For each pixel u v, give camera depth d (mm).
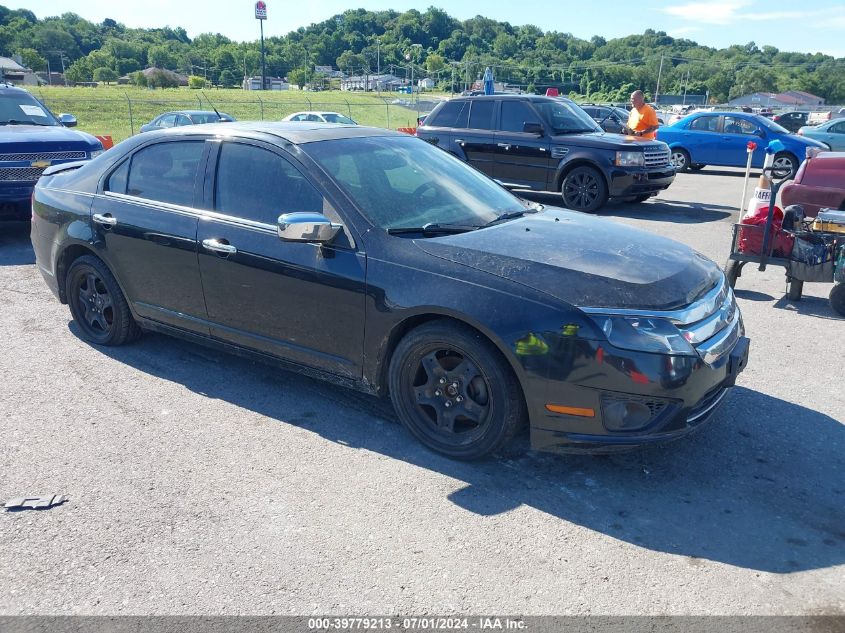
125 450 3600
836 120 19391
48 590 2592
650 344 3045
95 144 8562
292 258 3762
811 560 2777
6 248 8203
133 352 4922
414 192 4020
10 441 3682
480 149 11914
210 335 4309
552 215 4273
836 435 3812
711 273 3646
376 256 3537
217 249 4023
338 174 3850
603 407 3088
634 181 10859
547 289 3180
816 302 6336
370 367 3648
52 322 5562
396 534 2928
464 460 3490
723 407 4141
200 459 3520
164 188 4422
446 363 3477
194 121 19875
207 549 2826
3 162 7746
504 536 2918
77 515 3045
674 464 3496
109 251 4621
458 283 3305
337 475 3377
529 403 3186
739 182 16156
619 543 2877
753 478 3377
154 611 2486
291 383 4434
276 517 3039
